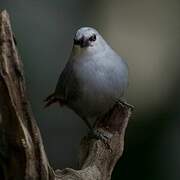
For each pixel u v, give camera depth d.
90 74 8.15
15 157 5.80
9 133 5.75
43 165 5.86
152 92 13.13
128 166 11.62
